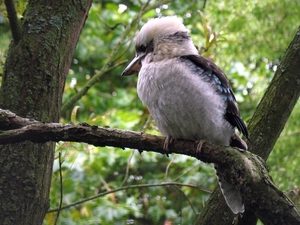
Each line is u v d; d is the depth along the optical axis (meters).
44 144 8.63
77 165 14.91
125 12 21.23
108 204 15.14
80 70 21.81
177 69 8.07
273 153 15.20
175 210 16.41
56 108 8.91
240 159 6.64
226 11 16.33
